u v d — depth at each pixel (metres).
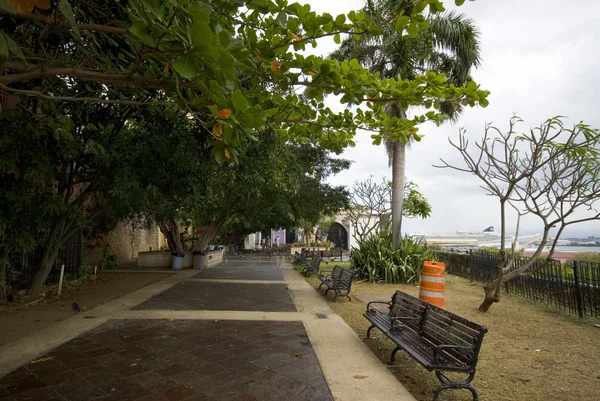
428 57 12.92
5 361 4.49
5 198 7.08
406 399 3.56
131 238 21.69
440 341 4.13
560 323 6.73
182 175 8.77
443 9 3.17
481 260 11.68
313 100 4.89
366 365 4.48
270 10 3.23
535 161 6.70
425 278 6.86
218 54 2.14
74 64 4.69
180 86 3.04
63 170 8.78
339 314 7.38
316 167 20.16
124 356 4.71
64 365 4.38
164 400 3.51
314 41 3.61
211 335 5.71
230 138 2.52
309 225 32.94
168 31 2.24
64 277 10.59
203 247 17.67
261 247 38.38
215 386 3.84
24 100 6.31
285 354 4.86
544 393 3.79
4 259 7.84
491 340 5.66
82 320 6.57
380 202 18.44
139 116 8.53
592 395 3.74
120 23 4.04
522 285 9.27
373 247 12.52
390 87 4.55
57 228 8.76
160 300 8.63
